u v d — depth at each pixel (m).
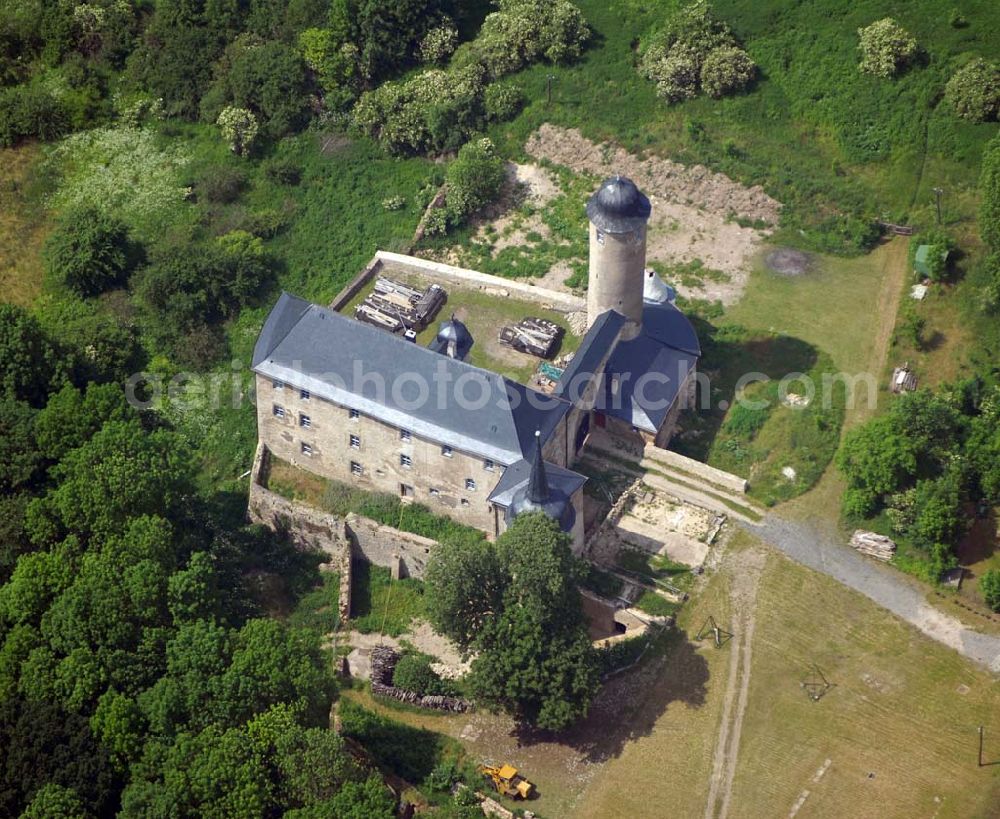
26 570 118.56
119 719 107.69
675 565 124.25
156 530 120.12
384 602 127.19
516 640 110.38
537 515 113.56
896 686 115.62
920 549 123.75
